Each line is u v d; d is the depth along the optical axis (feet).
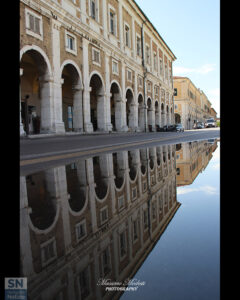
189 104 205.77
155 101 111.24
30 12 39.06
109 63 68.39
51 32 44.06
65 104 71.36
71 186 7.13
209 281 1.86
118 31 75.46
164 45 125.90
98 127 65.00
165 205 4.48
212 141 31.04
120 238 2.97
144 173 9.16
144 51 98.02
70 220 3.99
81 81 53.57
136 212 4.16
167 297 1.69
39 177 8.89
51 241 3.08
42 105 44.06
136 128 87.15
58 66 45.75
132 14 86.53
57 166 12.11
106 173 9.39
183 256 2.31
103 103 64.28
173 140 36.17
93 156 16.48
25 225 3.78
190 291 1.74
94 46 59.57
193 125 222.28
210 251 2.39
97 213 4.31
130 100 86.28
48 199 5.60
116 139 41.32
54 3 43.75
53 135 42.91
